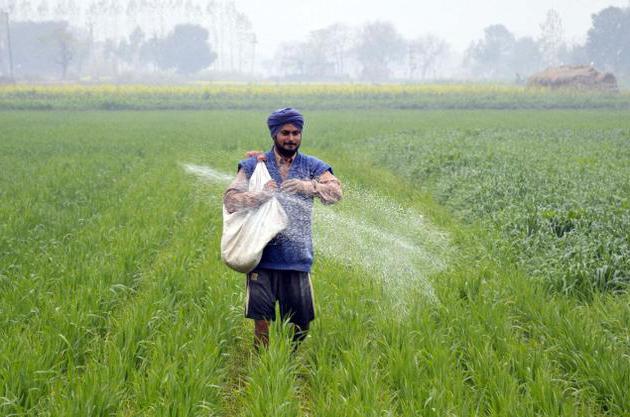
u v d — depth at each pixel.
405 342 8.26
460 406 6.77
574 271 11.63
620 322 9.53
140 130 51.06
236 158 30.23
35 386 7.41
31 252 13.54
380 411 6.67
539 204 16.95
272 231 7.32
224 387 7.78
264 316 7.81
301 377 8.27
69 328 8.87
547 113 78.25
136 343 8.46
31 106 89.19
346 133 46.91
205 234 15.96
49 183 23.84
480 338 8.51
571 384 7.62
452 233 14.76
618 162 27.80
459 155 27.75
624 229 13.96
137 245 13.81
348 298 10.20
